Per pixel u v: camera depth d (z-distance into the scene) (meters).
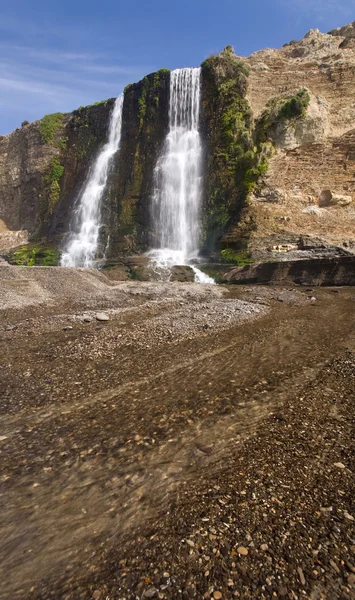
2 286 18.95
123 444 5.13
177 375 8.09
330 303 18.42
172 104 41.53
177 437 5.31
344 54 40.28
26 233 53.06
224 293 22.03
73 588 2.84
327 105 37.50
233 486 4.08
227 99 37.69
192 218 36.91
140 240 38.94
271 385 7.39
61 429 5.61
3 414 6.14
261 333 12.05
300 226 31.89
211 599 2.71
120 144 44.88
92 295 20.17
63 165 51.44
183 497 3.92
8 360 9.14
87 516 3.69
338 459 4.63
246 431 5.45
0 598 2.78
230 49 42.78
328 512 3.65
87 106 50.34
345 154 34.97
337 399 6.65
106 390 7.24
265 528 3.43
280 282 25.91
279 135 35.91
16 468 4.55
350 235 30.81
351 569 3.00
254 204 33.19
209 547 3.20
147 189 40.41
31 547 3.30
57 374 8.16
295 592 2.79
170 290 22.30
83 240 42.53
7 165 59.28
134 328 12.56
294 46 46.41
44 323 13.31
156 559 3.09
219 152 36.62
